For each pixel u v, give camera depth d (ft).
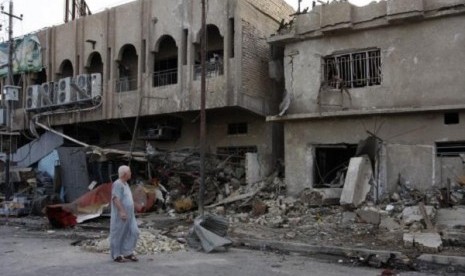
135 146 71.10
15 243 37.65
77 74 73.46
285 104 52.70
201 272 25.70
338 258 31.68
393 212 40.57
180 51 61.57
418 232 34.83
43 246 35.58
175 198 57.16
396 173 46.24
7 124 73.10
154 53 65.41
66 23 75.82
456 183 43.37
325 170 54.03
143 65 65.67
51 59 77.51
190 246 33.99
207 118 66.39
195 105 59.36
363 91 49.01
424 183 44.98
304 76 52.75
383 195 45.62
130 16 67.36
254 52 59.47
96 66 74.74
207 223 34.60
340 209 45.09
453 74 44.65
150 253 31.55
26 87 80.74
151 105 63.67
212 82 57.98
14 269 26.45
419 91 46.16
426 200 42.37
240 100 56.44
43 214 57.72
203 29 48.16
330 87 51.55
